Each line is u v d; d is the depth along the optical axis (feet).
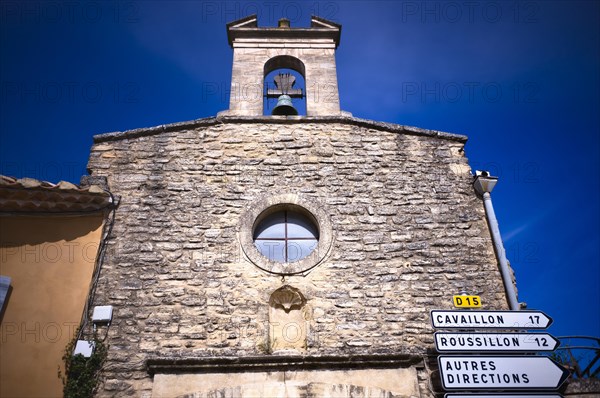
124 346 20.83
